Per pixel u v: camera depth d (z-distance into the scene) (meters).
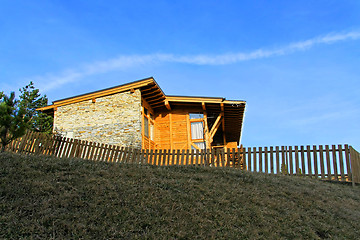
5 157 10.22
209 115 21.66
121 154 14.65
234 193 9.78
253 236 7.60
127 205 8.18
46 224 6.97
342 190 11.90
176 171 11.73
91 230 6.96
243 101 19.77
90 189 8.77
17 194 7.88
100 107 18.92
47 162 10.44
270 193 10.24
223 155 14.08
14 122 12.37
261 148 13.73
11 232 6.53
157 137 20.78
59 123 19.42
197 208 8.53
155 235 7.12
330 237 8.16
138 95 18.47
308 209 9.54
